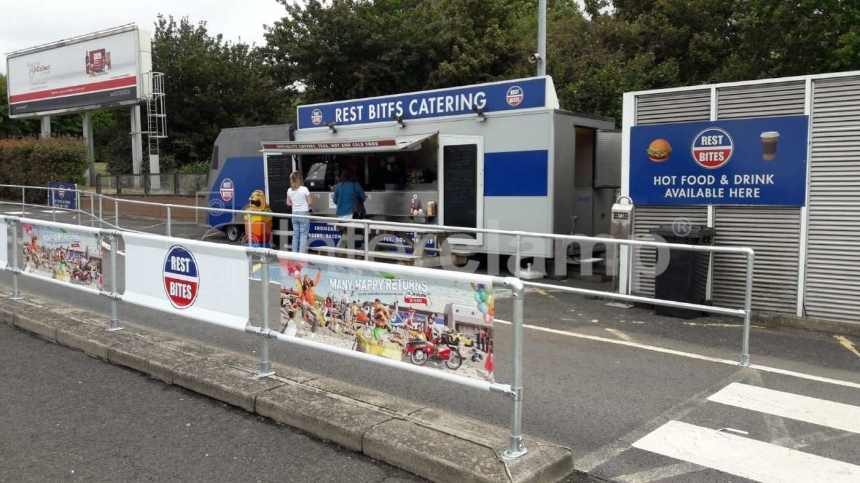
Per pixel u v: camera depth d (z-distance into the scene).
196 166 33.56
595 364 6.52
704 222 9.04
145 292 6.75
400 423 4.54
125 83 28.91
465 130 11.87
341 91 26.66
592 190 12.05
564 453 4.07
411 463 4.11
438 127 12.27
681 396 5.58
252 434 4.73
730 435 4.75
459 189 11.95
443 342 4.32
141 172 30.30
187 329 7.84
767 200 8.50
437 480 3.98
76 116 53.69
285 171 14.82
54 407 5.27
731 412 5.21
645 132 9.47
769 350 7.11
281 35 26.73
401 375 6.16
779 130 8.37
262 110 37.47
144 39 28.72
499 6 25.80
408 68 26.05
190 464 4.25
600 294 7.41
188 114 36.59
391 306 4.61
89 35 29.78
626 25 22.00
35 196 28.17
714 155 8.89
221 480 4.04
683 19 22.14
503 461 3.93
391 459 4.22
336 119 14.09
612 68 18.59
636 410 5.25
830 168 8.08
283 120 37.12
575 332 7.86
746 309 6.48
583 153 12.09
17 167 28.88
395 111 12.95
